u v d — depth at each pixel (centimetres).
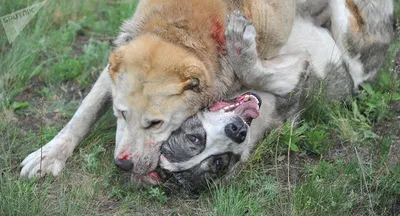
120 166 614
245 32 631
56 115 781
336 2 790
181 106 601
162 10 642
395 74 798
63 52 895
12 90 818
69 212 607
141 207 627
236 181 653
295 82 706
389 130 745
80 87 840
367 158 700
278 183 648
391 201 640
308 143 714
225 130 603
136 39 627
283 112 712
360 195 638
